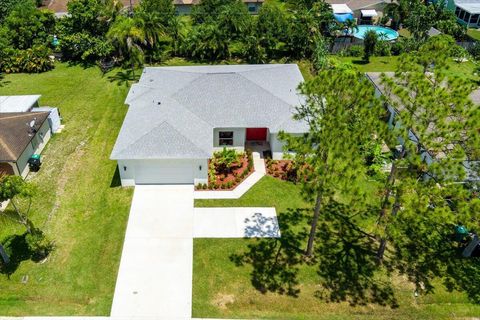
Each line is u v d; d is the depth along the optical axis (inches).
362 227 973.2
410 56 794.8
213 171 1166.3
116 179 1136.8
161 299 818.8
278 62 1843.0
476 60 1945.1
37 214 1014.4
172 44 1894.7
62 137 1314.0
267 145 1293.1
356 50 1935.3
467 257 925.8
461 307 821.9
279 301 818.2
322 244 942.4
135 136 1111.6
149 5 1920.5
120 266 884.6
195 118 1199.6
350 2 2397.9
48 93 1568.7
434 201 733.3
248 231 974.4
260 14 1918.1
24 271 867.4
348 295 834.8
